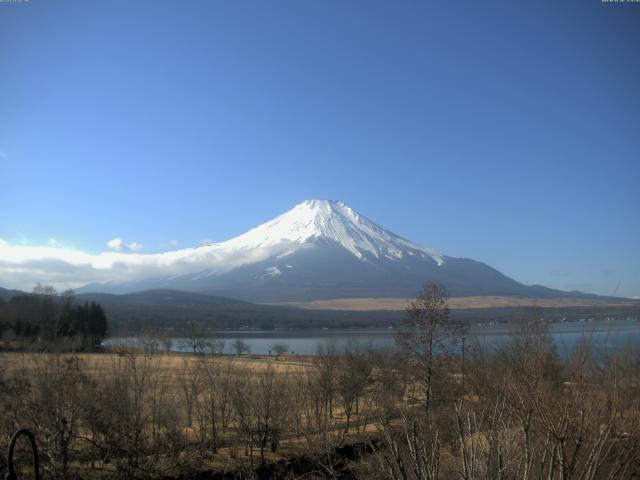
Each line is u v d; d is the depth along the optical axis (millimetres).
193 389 45125
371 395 48812
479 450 11031
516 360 14016
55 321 71625
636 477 11297
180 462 35500
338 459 29266
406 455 12719
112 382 35000
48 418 28906
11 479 7996
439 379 35719
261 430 39406
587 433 10633
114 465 32156
